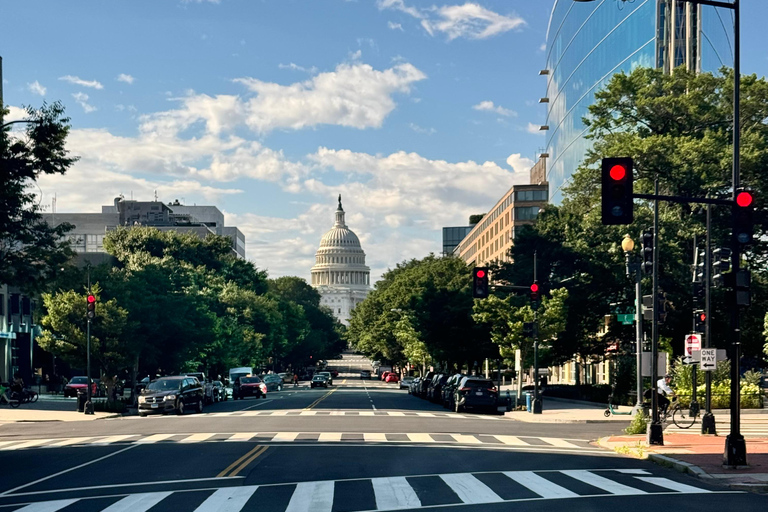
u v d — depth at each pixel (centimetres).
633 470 1873
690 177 4731
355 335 14288
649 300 2520
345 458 2081
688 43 8312
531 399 4366
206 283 8944
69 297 5225
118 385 6469
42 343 5159
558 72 11450
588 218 5609
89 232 16275
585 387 5675
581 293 5638
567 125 10712
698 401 4119
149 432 2998
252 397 6994
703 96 5206
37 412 4581
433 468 1883
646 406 3450
